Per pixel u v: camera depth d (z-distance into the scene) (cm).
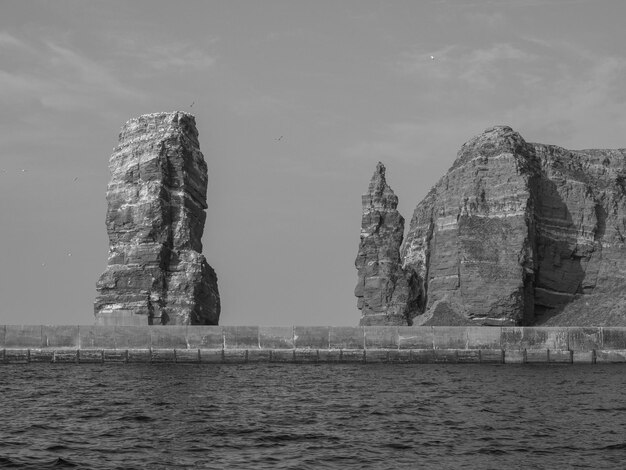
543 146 18688
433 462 6556
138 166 16612
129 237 16388
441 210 18012
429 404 9388
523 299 17050
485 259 17200
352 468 6362
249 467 6328
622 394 10381
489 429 7800
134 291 16038
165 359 14350
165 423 7925
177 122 16938
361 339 14638
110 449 6806
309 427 7819
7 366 13725
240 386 10919
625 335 14938
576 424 8106
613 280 18050
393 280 17738
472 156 17988
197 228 16975
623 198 18725
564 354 14788
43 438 7169
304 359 14475
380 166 18462
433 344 14750
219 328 14475
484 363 14712
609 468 6419
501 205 17538
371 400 9688
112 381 11375
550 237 17988
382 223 18138
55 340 14375
